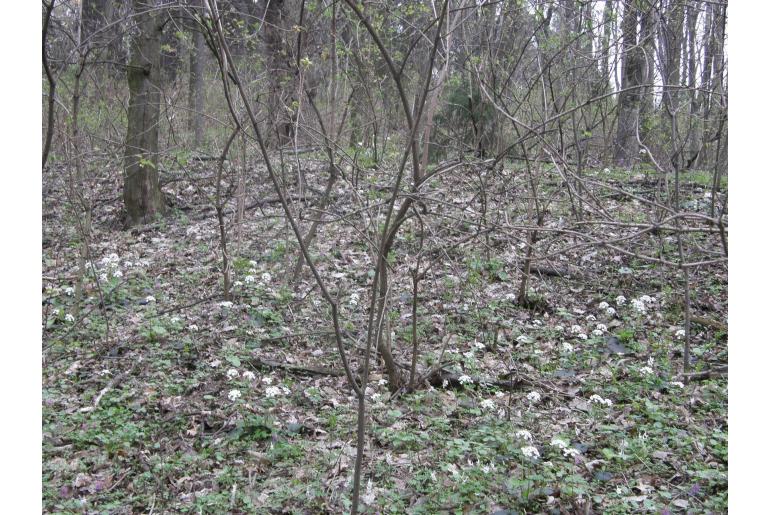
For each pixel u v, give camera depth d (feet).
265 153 9.99
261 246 27.40
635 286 22.93
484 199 19.72
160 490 12.85
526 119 26.89
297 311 21.86
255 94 25.38
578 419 15.48
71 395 16.65
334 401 16.28
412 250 25.30
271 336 19.70
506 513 11.74
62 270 26.14
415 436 14.24
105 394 16.53
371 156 34.53
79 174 23.27
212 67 37.45
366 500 12.27
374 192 24.66
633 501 12.17
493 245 25.05
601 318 21.12
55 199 32.37
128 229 31.78
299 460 13.87
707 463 13.42
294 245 25.98
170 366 17.92
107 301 22.67
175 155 36.04
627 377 17.65
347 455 13.97
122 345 19.10
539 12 23.57
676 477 13.10
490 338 19.90
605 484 12.92
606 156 37.14
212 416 15.53
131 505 12.47
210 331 20.13
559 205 27.37
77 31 28.78
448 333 20.11
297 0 29.48
